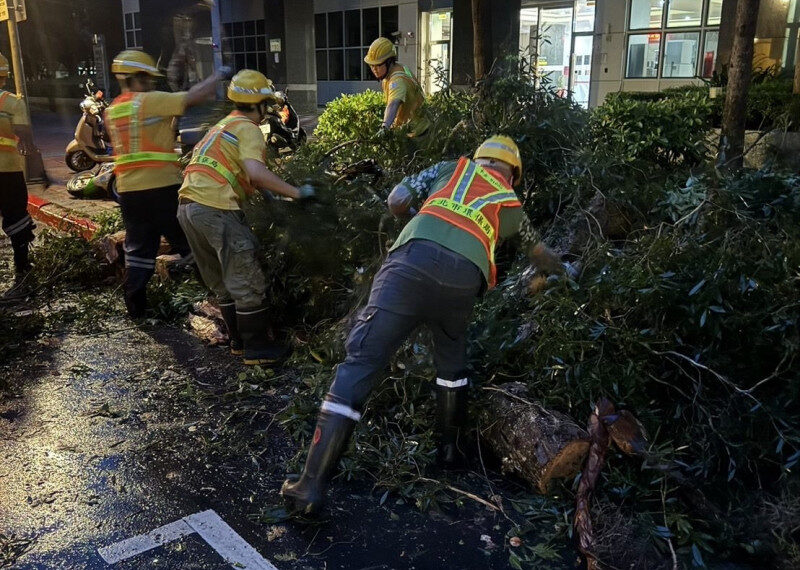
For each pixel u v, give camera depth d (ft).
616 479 10.09
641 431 9.92
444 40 60.03
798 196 13.26
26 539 9.54
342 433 9.36
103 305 18.63
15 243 19.89
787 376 10.44
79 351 15.85
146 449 11.78
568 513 9.89
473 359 12.27
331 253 15.15
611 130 18.39
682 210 13.37
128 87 16.21
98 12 75.82
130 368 14.94
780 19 32.73
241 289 14.15
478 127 16.93
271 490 10.69
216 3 54.39
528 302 12.73
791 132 19.03
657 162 19.07
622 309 11.63
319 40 72.59
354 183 15.23
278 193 13.96
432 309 9.65
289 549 9.42
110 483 10.85
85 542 9.51
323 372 13.29
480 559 9.26
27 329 16.78
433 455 11.22
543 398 11.10
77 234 21.52
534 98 16.48
